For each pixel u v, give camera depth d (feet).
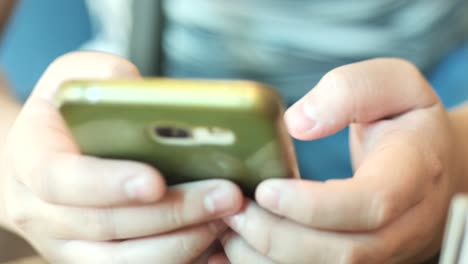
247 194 1.26
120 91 0.92
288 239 1.22
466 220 1.01
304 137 1.42
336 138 2.82
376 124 1.55
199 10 2.87
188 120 0.93
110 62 1.60
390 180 1.27
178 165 1.16
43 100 1.52
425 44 3.00
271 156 1.05
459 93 2.96
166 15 2.91
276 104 0.90
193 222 1.24
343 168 2.75
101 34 3.51
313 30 2.84
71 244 1.38
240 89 0.89
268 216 1.23
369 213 1.21
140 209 1.23
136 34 2.70
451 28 3.13
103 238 1.30
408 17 2.90
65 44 3.55
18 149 1.35
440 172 1.48
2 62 3.51
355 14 2.81
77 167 1.18
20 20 3.49
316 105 1.40
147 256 1.31
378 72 1.47
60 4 3.51
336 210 1.18
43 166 1.25
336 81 1.42
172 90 0.90
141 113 0.94
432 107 1.56
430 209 1.46
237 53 2.94
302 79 2.96
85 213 1.28
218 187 1.19
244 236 1.26
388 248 1.31
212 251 1.45
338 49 2.88
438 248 1.64
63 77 1.58
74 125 1.02
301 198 1.15
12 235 1.88
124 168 1.14
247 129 0.94
